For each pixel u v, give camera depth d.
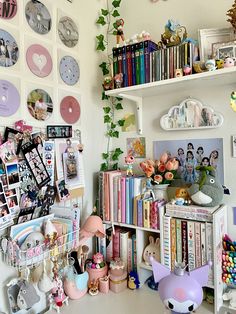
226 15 1.12
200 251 1.04
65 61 1.24
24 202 1.01
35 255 0.93
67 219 1.10
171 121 1.29
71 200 1.27
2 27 0.97
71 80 1.27
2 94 0.96
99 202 1.37
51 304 1.08
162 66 1.15
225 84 1.16
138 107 1.41
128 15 1.45
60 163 1.18
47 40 1.15
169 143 1.33
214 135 1.20
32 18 1.08
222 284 1.08
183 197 1.16
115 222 1.30
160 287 0.83
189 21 1.26
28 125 1.05
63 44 1.23
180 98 1.29
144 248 1.27
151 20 1.38
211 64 1.00
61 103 1.22
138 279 1.23
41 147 1.10
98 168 1.45
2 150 0.94
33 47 1.08
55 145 1.17
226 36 1.09
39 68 1.11
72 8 1.29
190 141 1.27
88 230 1.21
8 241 0.92
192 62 1.08
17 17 1.02
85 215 1.36
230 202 1.17
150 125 1.39
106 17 1.51
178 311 0.80
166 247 1.12
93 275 1.22
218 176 1.19
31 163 1.04
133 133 1.45
